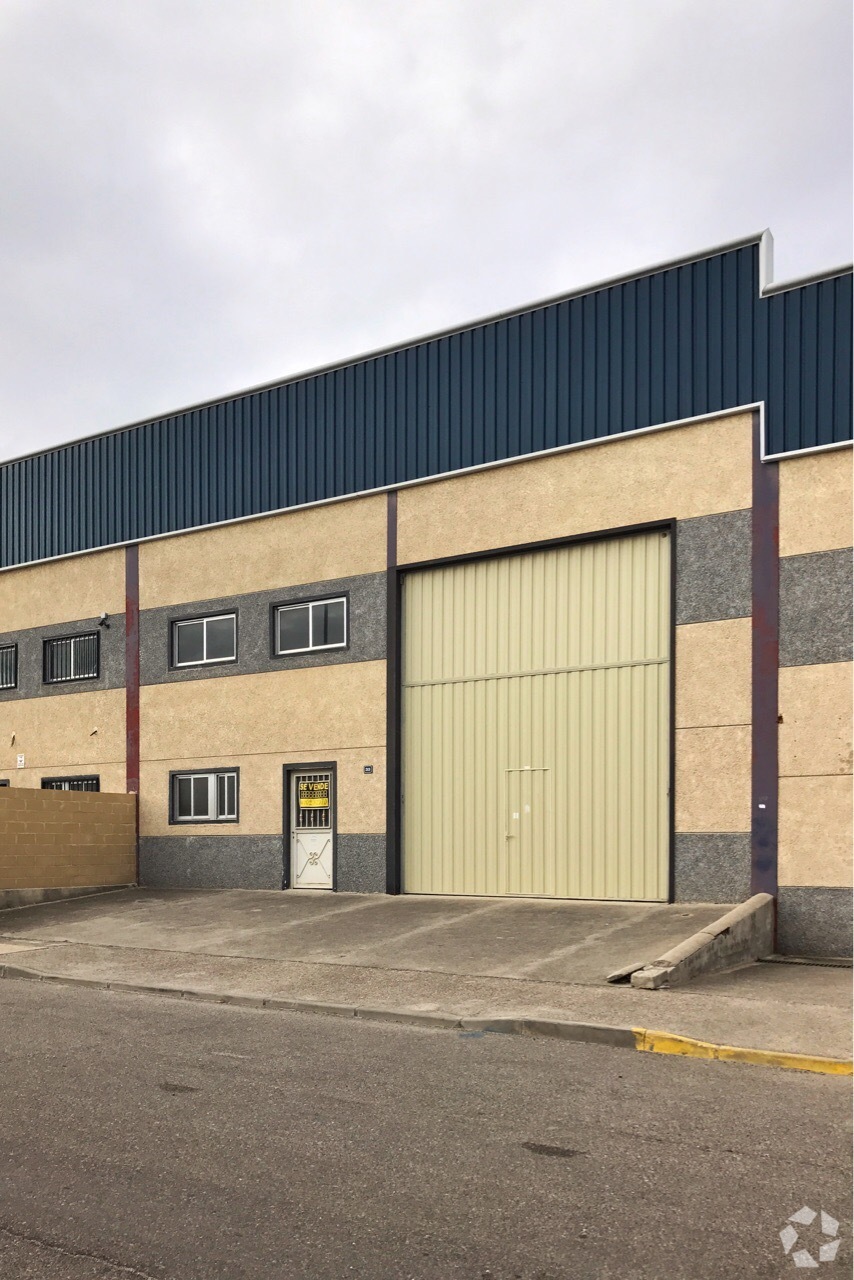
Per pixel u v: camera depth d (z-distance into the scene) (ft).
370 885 58.95
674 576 50.11
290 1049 28.84
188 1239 16.39
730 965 40.57
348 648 61.31
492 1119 22.16
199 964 43.34
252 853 64.23
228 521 67.05
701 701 48.78
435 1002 34.32
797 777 46.03
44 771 75.41
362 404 62.18
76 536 75.25
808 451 46.93
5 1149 20.57
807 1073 26.23
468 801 56.34
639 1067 26.78
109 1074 26.13
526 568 55.67
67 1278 15.20
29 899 63.62
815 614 46.29
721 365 49.96
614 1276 15.01
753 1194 17.90
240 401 67.67
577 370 54.29
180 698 68.69
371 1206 17.52
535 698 54.70
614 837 51.44
